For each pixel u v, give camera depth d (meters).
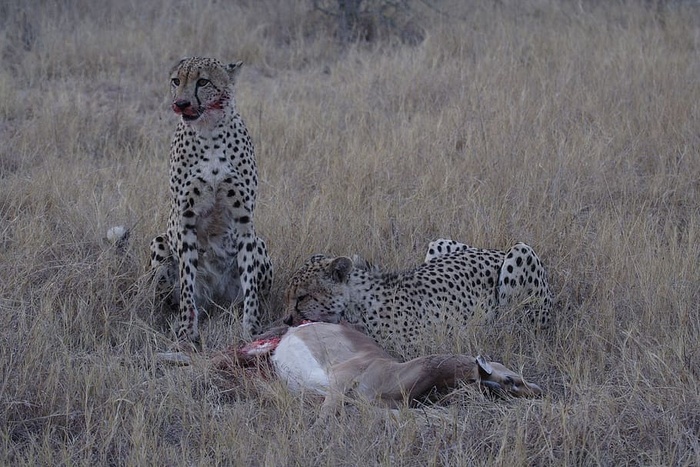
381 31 20.81
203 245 10.80
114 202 12.61
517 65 17.75
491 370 8.34
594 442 7.55
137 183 13.24
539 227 11.82
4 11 20.03
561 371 8.98
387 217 12.27
